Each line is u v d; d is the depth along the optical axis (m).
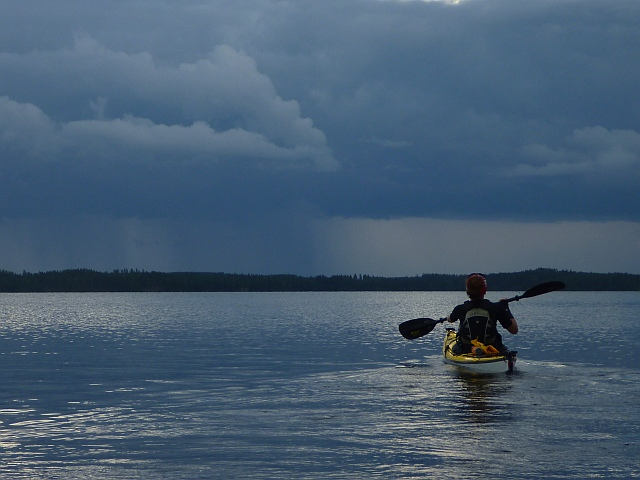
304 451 7.62
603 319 43.72
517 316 48.94
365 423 9.04
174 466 7.07
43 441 8.23
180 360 18.67
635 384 12.32
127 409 10.50
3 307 73.75
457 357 15.43
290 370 16.03
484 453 7.44
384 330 32.69
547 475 6.64
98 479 6.63
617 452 7.44
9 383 13.84
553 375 13.73
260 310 65.19
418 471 6.80
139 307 74.81
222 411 10.18
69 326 37.03
